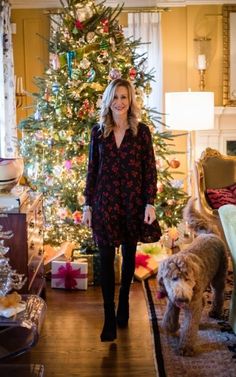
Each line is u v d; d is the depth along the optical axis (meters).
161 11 5.34
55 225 3.97
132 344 2.70
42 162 3.91
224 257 2.86
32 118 3.98
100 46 3.74
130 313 3.09
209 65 5.45
